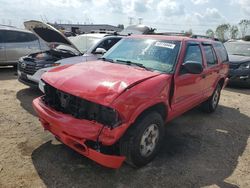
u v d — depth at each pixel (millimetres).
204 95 5469
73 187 3168
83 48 7535
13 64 10055
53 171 3436
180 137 4844
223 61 6391
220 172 3770
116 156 3166
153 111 3627
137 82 3426
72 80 3508
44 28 7590
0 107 5637
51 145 4078
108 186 3236
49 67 6172
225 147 4602
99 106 3143
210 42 5887
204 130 5297
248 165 4039
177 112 4367
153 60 4273
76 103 3348
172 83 3965
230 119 6156
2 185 3100
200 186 3400
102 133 3057
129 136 3344
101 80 3422
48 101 3766
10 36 9820
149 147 3666
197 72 4055
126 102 3115
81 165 3605
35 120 5023
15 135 4359
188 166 3834
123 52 4695
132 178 3428
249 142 4918
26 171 3393
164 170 3670
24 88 7367
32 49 10312
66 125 3213
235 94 8898
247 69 9586
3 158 3646
